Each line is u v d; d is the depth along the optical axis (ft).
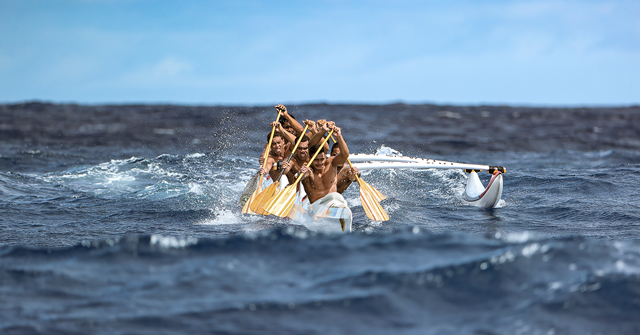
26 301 12.06
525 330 10.47
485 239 16.60
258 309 11.59
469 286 12.60
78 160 53.72
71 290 12.72
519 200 29.50
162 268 14.21
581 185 33.73
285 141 28.63
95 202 28.96
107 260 14.80
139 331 10.61
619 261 13.76
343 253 15.35
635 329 10.33
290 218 23.62
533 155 61.36
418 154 63.57
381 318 11.15
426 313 11.37
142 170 41.96
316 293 12.42
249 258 14.96
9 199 29.78
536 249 14.94
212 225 22.54
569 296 11.75
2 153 58.18
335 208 20.90
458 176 37.29
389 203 28.22
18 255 15.34
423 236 17.28
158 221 23.67
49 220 24.18
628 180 36.04
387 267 14.05
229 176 38.93
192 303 11.93
